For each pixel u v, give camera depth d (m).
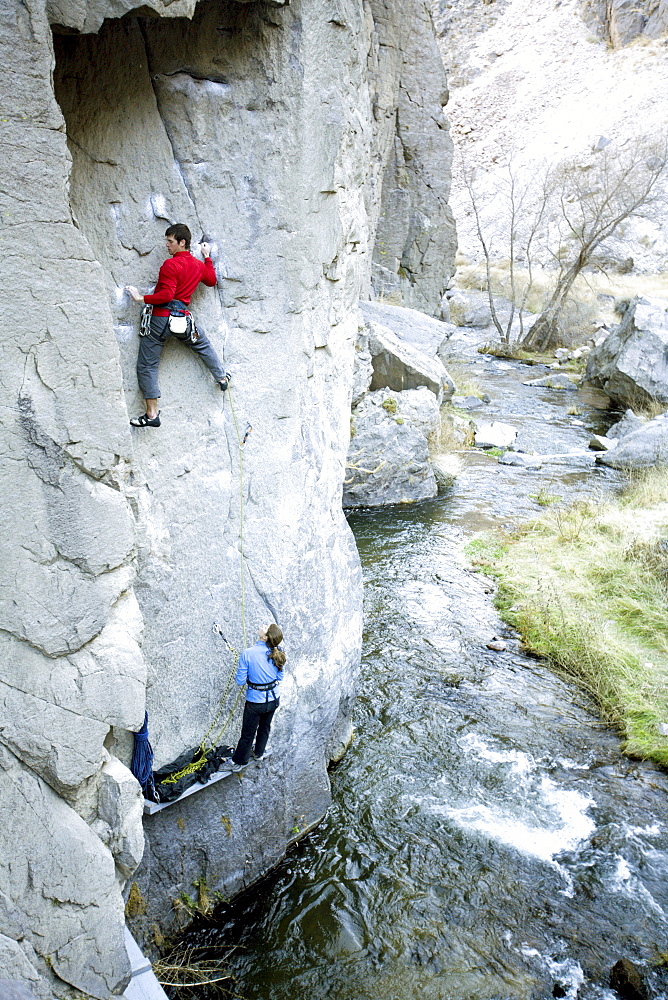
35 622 4.09
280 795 6.71
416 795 7.66
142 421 5.14
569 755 8.30
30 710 4.12
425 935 6.21
